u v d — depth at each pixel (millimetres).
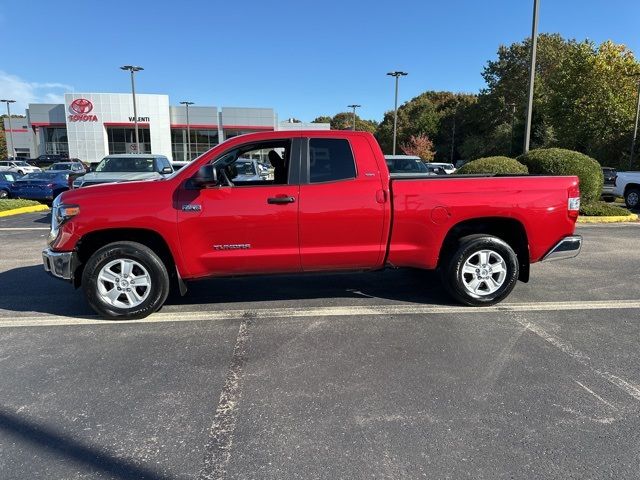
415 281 6402
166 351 4082
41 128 53812
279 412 3123
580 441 2807
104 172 13406
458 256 5102
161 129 52344
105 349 4125
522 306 5309
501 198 5031
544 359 3920
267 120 55094
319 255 4906
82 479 2486
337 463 2609
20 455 2682
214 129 55031
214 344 4230
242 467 2582
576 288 6066
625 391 3398
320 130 4922
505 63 56562
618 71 34688
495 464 2598
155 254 4789
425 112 74750
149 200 4648
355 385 3477
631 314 5051
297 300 5543
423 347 4160
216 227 4703
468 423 2990
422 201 4934
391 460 2633
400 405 3201
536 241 5176
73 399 3287
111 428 2945
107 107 50781
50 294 5789
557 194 5133
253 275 4980
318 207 4781
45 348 4148
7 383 3514
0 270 6996
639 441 2809
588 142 35469
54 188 18219
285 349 4117
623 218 12812
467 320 4844
